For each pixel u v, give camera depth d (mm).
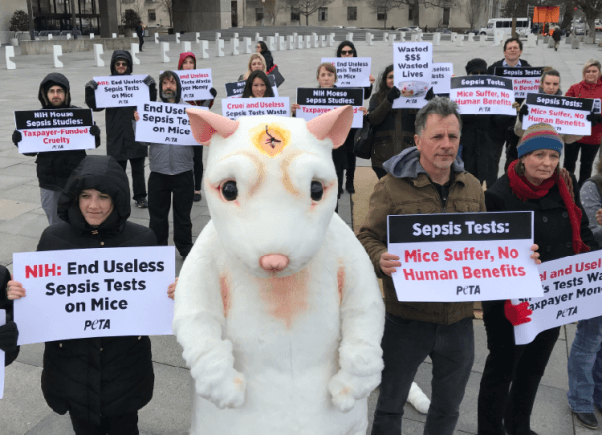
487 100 5656
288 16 77188
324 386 1906
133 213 6582
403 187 2527
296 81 17812
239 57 29625
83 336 2344
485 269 2354
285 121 1824
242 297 1874
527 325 2561
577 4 43062
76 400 2359
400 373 2602
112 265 2373
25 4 41719
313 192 1716
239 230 1650
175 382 3574
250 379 1878
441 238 2334
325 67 6086
